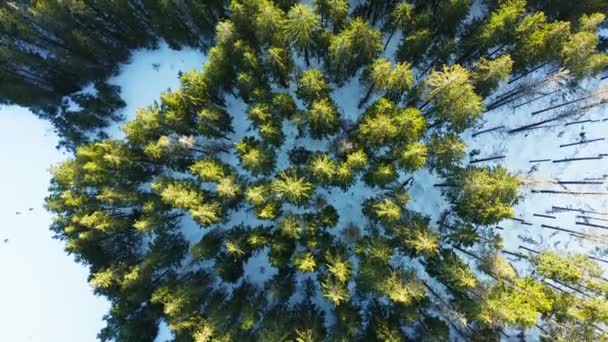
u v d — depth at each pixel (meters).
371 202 24.45
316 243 23.16
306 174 23.98
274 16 22.47
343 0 23.88
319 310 26.31
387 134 22.20
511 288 21.92
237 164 27.16
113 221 24.38
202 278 26.22
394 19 24.73
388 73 22.62
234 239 24.05
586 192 27.53
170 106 23.86
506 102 27.52
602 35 28.25
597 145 28.00
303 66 27.41
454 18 23.97
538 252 26.27
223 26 22.86
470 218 23.44
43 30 27.62
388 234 24.03
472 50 24.91
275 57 23.28
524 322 19.97
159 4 25.36
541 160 28.14
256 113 22.73
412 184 27.16
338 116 24.78
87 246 25.08
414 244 21.61
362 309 25.34
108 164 24.06
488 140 28.33
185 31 28.25
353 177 24.22
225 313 23.73
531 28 22.91
